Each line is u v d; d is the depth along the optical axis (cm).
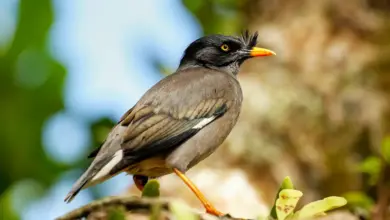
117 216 731
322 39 1559
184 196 1280
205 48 1184
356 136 1488
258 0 1625
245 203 1282
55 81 1520
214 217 884
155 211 743
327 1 1586
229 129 1088
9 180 1496
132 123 1013
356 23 1574
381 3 1591
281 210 796
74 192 920
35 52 1527
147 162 1015
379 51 1542
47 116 1509
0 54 1521
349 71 1529
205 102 1056
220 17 1642
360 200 1085
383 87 1523
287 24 1580
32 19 1530
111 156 977
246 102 1484
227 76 1122
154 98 1042
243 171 1410
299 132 1477
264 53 1190
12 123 1498
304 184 1445
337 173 1461
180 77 1087
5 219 1485
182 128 1031
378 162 1094
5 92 1508
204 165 1385
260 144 1440
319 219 927
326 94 1512
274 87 1508
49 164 1498
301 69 1534
